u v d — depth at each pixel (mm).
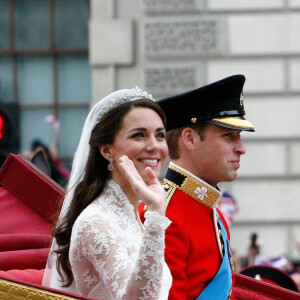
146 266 11547
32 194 15859
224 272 15109
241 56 46438
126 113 12734
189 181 15281
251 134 46562
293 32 46438
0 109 25406
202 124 15289
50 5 51438
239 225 46438
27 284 12086
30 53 51500
